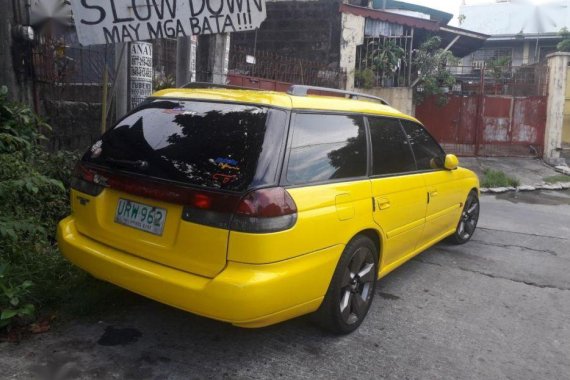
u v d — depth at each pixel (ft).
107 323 11.30
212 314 8.89
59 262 12.74
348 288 11.41
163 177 9.71
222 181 9.23
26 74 19.60
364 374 10.08
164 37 14.49
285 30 42.91
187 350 10.46
